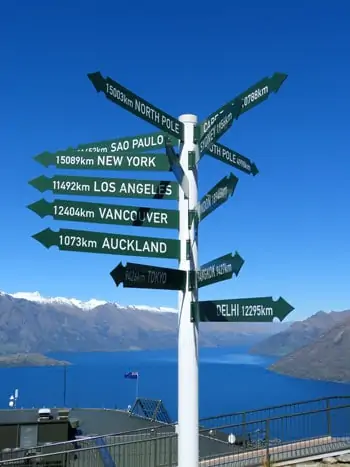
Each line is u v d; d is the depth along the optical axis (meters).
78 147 6.61
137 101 5.63
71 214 5.97
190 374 5.77
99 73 5.24
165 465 15.48
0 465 17.75
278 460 12.55
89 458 16.95
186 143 6.07
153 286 5.59
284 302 5.38
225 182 5.38
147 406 35.75
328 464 12.32
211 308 5.90
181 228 6.01
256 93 5.96
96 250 5.84
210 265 5.75
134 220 6.04
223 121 5.48
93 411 36.06
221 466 12.96
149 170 6.29
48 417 25.91
